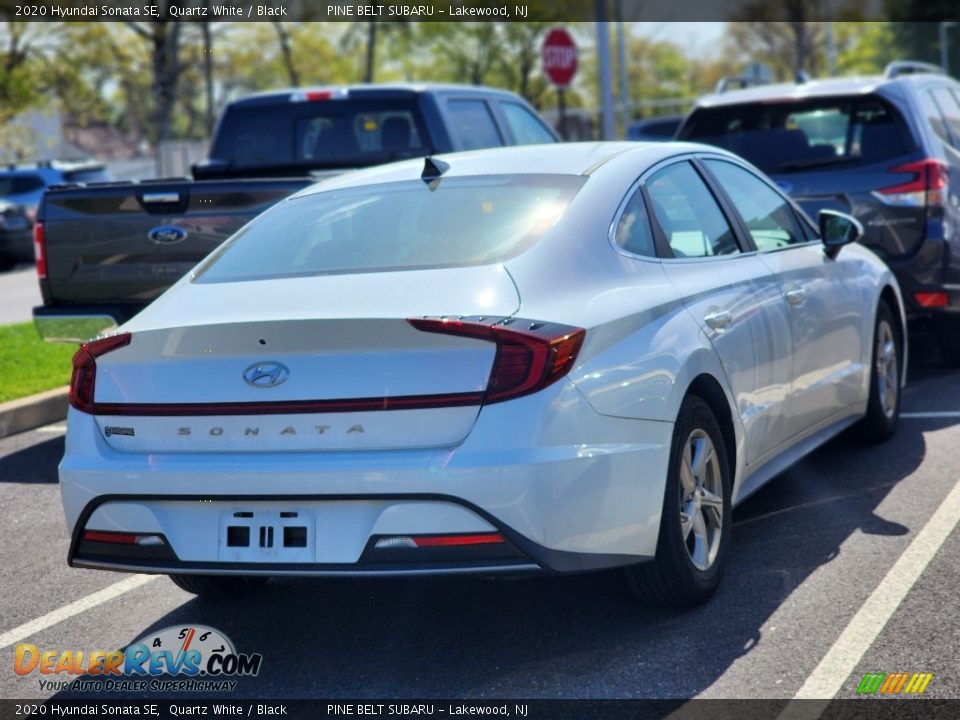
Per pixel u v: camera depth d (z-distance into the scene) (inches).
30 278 903.1
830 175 341.1
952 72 2704.2
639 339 168.7
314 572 154.3
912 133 337.4
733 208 220.7
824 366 237.0
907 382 348.2
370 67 1745.8
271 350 156.5
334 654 173.2
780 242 235.5
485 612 185.0
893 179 334.0
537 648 169.8
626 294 172.9
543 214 177.9
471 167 198.8
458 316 153.2
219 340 158.1
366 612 189.0
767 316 209.3
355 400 153.3
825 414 240.4
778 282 219.6
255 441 156.6
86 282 308.7
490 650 170.4
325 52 1991.9
